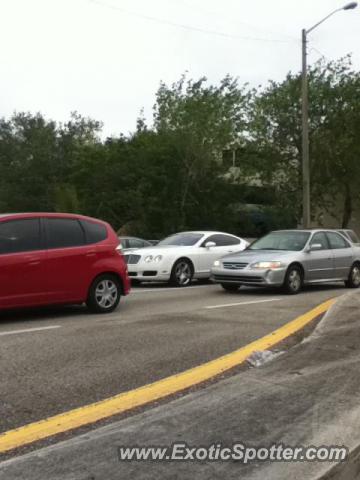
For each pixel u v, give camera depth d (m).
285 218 35.28
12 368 6.21
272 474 3.56
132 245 19.53
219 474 3.54
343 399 4.78
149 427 4.22
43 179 48.62
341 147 33.22
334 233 14.93
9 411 4.88
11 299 8.75
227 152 33.03
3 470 3.59
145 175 30.34
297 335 7.82
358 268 15.18
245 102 32.12
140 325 8.77
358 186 35.81
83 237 9.84
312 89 33.28
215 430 4.16
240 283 13.01
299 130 33.75
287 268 13.02
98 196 30.97
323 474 3.59
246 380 5.35
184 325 8.79
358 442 3.99
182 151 31.09
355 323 8.01
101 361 6.53
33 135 58.91
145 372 6.10
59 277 9.34
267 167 34.09
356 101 33.16
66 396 5.28
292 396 4.87
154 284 15.63
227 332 8.23
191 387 5.50
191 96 31.47
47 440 4.26
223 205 32.53
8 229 8.91
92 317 9.55
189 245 15.59
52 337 7.82
